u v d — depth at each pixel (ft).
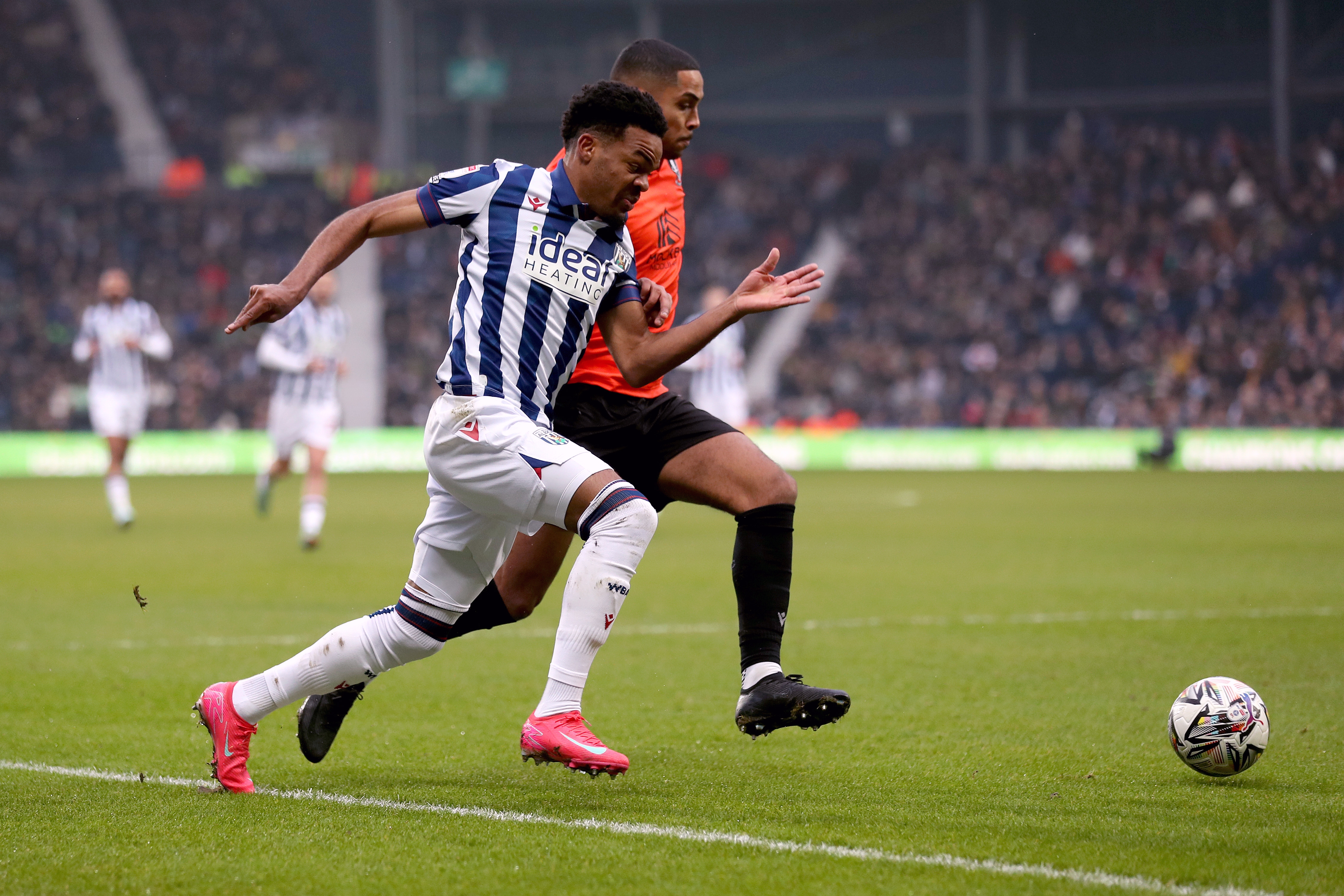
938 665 36.63
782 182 228.02
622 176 22.22
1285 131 205.87
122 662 37.04
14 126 222.89
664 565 64.69
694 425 25.34
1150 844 19.36
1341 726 28.58
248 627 43.57
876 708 30.86
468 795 22.67
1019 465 166.91
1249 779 23.88
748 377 209.36
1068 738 27.55
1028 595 51.80
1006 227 207.21
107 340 82.94
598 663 37.40
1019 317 194.08
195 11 244.63
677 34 242.17
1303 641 40.45
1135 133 216.95
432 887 17.44
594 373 25.53
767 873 17.93
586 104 22.18
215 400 186.80
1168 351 180.24
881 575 58.70
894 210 217.36
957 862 18.38
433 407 22.84
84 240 208.44
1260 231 193.67
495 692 33.22
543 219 22.44
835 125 241.96
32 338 192.24
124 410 83.41
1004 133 231.50
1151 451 162.30
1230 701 23.59
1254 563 63.16
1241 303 185.78
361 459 170.60
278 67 241.76
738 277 214.48
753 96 240.53
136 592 22.02
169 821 20.85
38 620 45.11
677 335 22.26
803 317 215.92
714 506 24.90
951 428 182.39
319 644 22.90
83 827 20.48
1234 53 216.95
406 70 237.45
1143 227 200.44
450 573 22.89
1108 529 82.23
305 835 19.95
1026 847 19.17
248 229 216.33
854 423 185.57
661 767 25.05
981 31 222.89
